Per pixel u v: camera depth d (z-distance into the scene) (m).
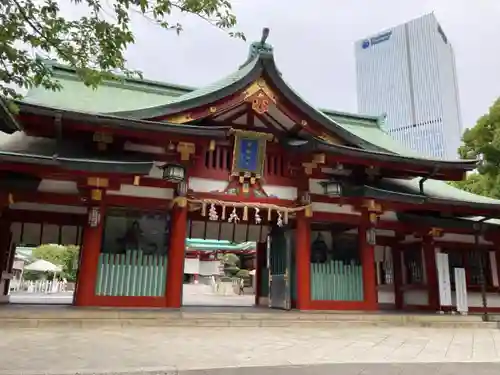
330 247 19.50
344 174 18.77
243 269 55.66
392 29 125.38
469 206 19.19
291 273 17.59
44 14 7.69
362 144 17.58
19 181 13.86
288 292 17.31
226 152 16.97
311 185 18.02
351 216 18.36
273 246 19.25
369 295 17.73
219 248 60.38
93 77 8.20
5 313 12.06
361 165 18.53
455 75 118.94
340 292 17.64
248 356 9.06
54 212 17.20
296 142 16.95
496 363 9.39
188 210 16.61
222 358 8.75
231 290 45.81
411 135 115.75
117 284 14.69
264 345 10.51
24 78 7.79
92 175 14.12
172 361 8.24
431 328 15.91
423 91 115.75
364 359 9.24
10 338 10.05
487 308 21.25
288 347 10.38
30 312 12.29
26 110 13.20
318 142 16.03
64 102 16.09
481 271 19.86
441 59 116.50
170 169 15.04
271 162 17.50
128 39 8.04
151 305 14.75
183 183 15.52
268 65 15.83
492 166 29.83
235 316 14.30
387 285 23.38
